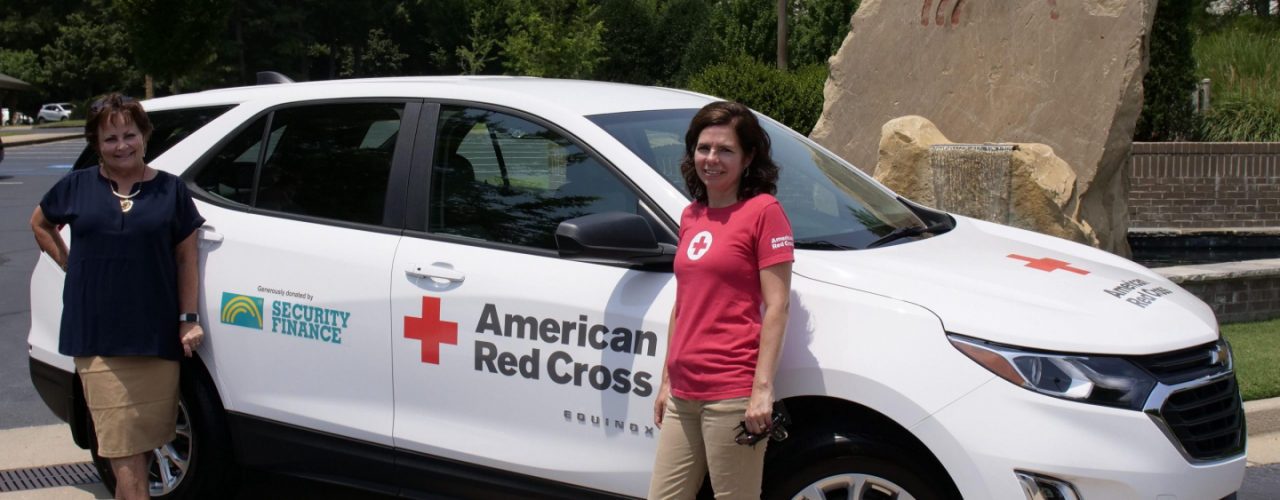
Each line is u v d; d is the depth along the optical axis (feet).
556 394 12.59
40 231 13.58
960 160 29.81
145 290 13.14
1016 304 11.39
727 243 10.61
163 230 13.21
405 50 271.49
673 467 11.05
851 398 11.17
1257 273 26.25
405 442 13.57
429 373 13.37
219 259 14.80
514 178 13.58
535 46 103.09
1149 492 10.66
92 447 16.07
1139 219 43.78
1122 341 11.07
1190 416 11.25
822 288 11.71
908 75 33.96
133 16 97.45
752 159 10.85
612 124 13.48
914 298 11.43
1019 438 10.62
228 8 101.35
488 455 13.03
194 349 13.98
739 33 125.18
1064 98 30.78
